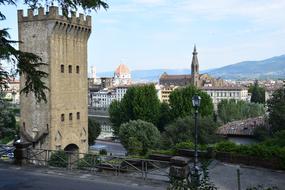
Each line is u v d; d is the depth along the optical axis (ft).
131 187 57.06
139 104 296.30
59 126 182.80
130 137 238.48
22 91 51.19
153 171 72.08
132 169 72.28
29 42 182.70
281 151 77.87
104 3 48.42
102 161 77.66
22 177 62.34
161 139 223.30
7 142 251.60
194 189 32.12
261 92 599.57
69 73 188.85
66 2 47.55
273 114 150.41
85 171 67.00
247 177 71.51
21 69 47.96
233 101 383.24
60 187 56.90
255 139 160.86
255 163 80.12
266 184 67.05
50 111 177.68
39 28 179.93
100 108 551.18
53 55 178.81
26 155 71.82
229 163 82.12
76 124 193.67
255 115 342.44
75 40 191.83
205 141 194.39
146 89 301.02
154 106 296.71
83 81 198.18
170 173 56.08
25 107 183.62
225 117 343.26
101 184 58.59
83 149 198.90
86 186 57.41
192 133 202.08
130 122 253.65
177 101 279.49
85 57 199.52
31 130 182.39
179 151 85.66
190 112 267.80
